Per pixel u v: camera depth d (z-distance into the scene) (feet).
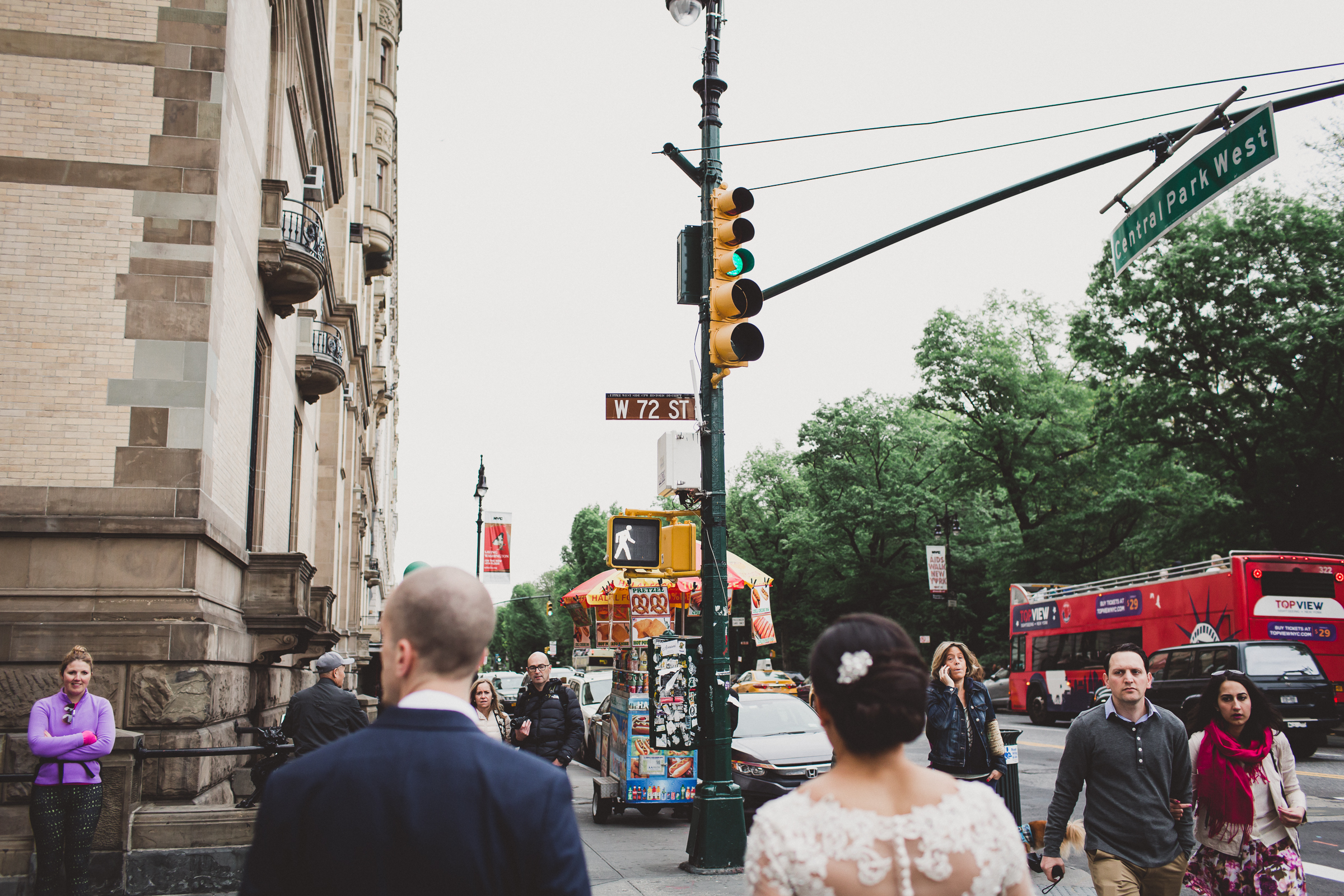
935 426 177.99
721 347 29.14
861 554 182.39
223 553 35.86
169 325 33.09
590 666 70.59
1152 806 15.72
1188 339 98.02
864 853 7.42
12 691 29.50
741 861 28.84
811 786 8.02
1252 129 26.96
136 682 30.09
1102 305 106.63
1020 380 139.44
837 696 7.89
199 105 34.50
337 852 6.78
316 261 45.98
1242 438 97.04
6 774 27.61
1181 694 66.59
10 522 30.68
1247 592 70.44
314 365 58.65
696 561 32.09
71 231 33.09
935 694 23.70
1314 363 90.58
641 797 38.91
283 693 51.70
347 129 90.33
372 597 162.81
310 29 52.80
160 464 32.27
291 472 56.85
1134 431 103.65
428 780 6.97
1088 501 135.13
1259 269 94.22
